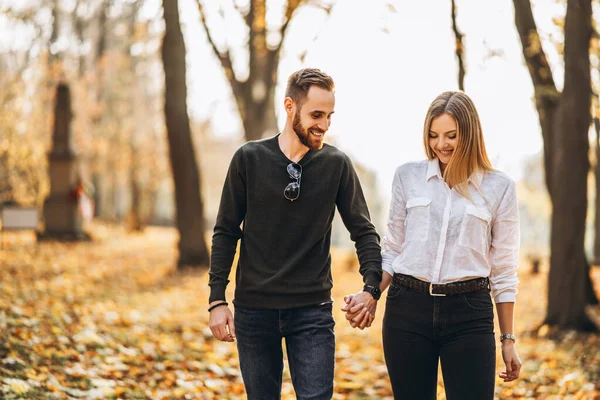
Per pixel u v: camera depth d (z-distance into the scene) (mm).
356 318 3311
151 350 6672
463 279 3176
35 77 26031
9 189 21250
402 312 3236
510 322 3303
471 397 3143
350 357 7582
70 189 19016
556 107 10344
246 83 15258
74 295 9859
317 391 3225
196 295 11586
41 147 22734
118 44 31406
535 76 9773
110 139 30578
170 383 5723
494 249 3283
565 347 8266
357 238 3467
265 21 13438
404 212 3348
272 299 3277
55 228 18906
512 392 5812
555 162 9328
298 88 3264
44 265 13133
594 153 16219
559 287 9352
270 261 3293
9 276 10961
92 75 29641
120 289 11523
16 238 18359
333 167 3348
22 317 6895
